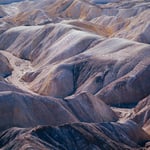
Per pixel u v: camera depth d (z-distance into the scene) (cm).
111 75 11519
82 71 11969
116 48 12650
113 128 8081
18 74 13638
